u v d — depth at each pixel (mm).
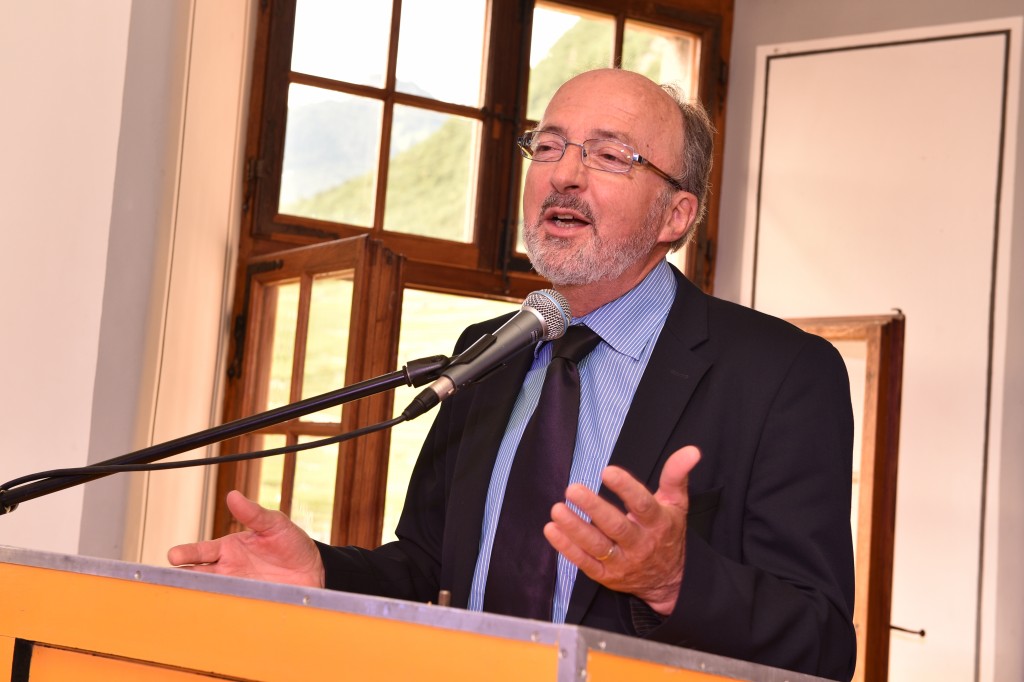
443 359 1185
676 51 3785
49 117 2309
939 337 3465
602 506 904
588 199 1448
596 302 1504
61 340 2248
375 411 2604
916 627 3396
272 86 3150
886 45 3645
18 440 2207
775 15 3820
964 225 3477
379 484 2604
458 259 3373
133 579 972
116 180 2291
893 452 3283
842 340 3455
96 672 971
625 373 1424
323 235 3203
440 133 3387
